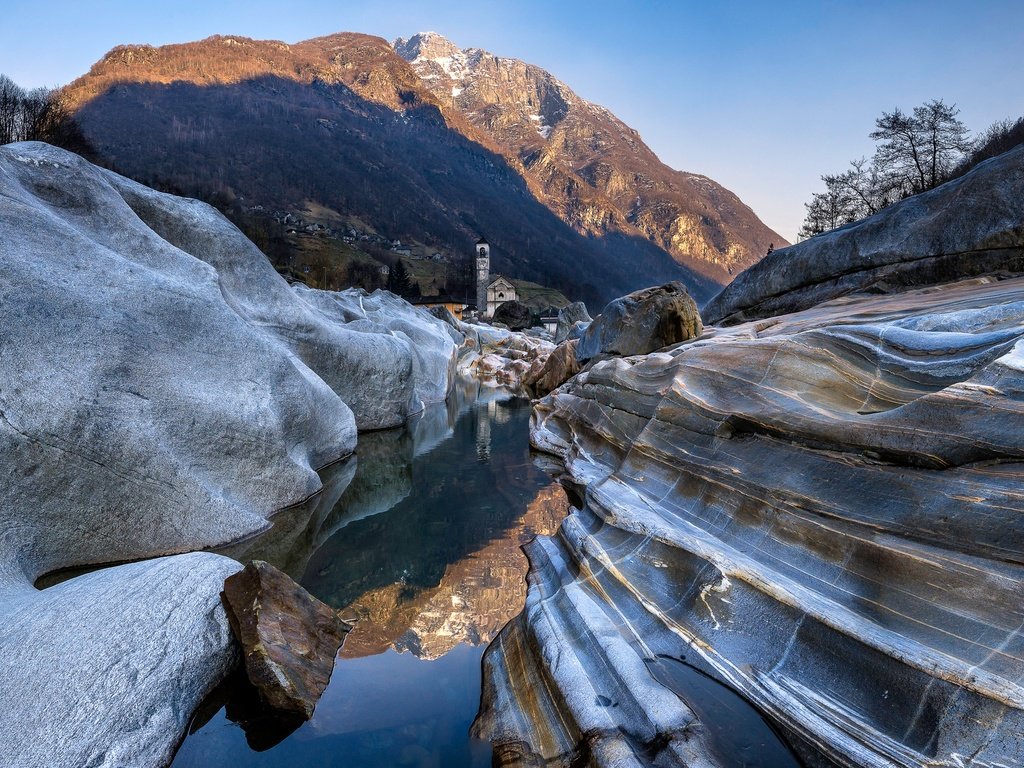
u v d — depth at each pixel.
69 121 81.75
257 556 8.04
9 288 6.97
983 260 12.75
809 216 53.84
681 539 6.18
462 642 6.19
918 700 3.83
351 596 7.20
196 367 8.66
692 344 12.42
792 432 6.52
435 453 15.34
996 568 4.11
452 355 30.59
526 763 4.25
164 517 7.61
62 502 6.76
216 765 4.29
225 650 5.14
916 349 6.40
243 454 9.04
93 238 9.05
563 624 5.62
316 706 5.02
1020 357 5.02
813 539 5.38
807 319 12.18
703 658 4.93
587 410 13.98
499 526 9.82
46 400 6.74
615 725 4.20
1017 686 3.51
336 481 12.17
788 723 4.17
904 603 4.41
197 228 12.16
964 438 4.82
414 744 4.58
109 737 3.98
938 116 42.28
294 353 13.55
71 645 4.46
